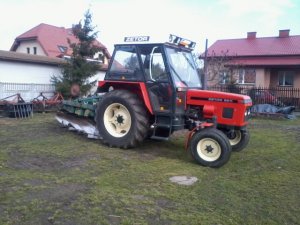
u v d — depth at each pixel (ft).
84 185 16.25
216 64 77.46
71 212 13.23
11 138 26.55
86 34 59.52
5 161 19.97
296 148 26.61
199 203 14.66
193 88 24.21
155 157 22.43
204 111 22.44
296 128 38.70
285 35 91.86
